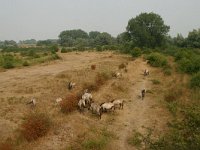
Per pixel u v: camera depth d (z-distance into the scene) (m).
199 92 23.86
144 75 36.44
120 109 21.25
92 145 14.28
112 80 30.58
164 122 18.55
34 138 14.91
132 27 88.19
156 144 13.07
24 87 27.06
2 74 37.03
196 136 12.03
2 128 16.05
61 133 15.73
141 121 18.89
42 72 38.41
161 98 24.50
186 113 16.14
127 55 66.25
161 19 89.75
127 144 15.23
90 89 25.28
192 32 77.38
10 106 20.34
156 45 88.56
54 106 20.33
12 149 13.49
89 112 19.55
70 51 83.94
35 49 94.19
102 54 70.38
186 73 35.19
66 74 32.91
